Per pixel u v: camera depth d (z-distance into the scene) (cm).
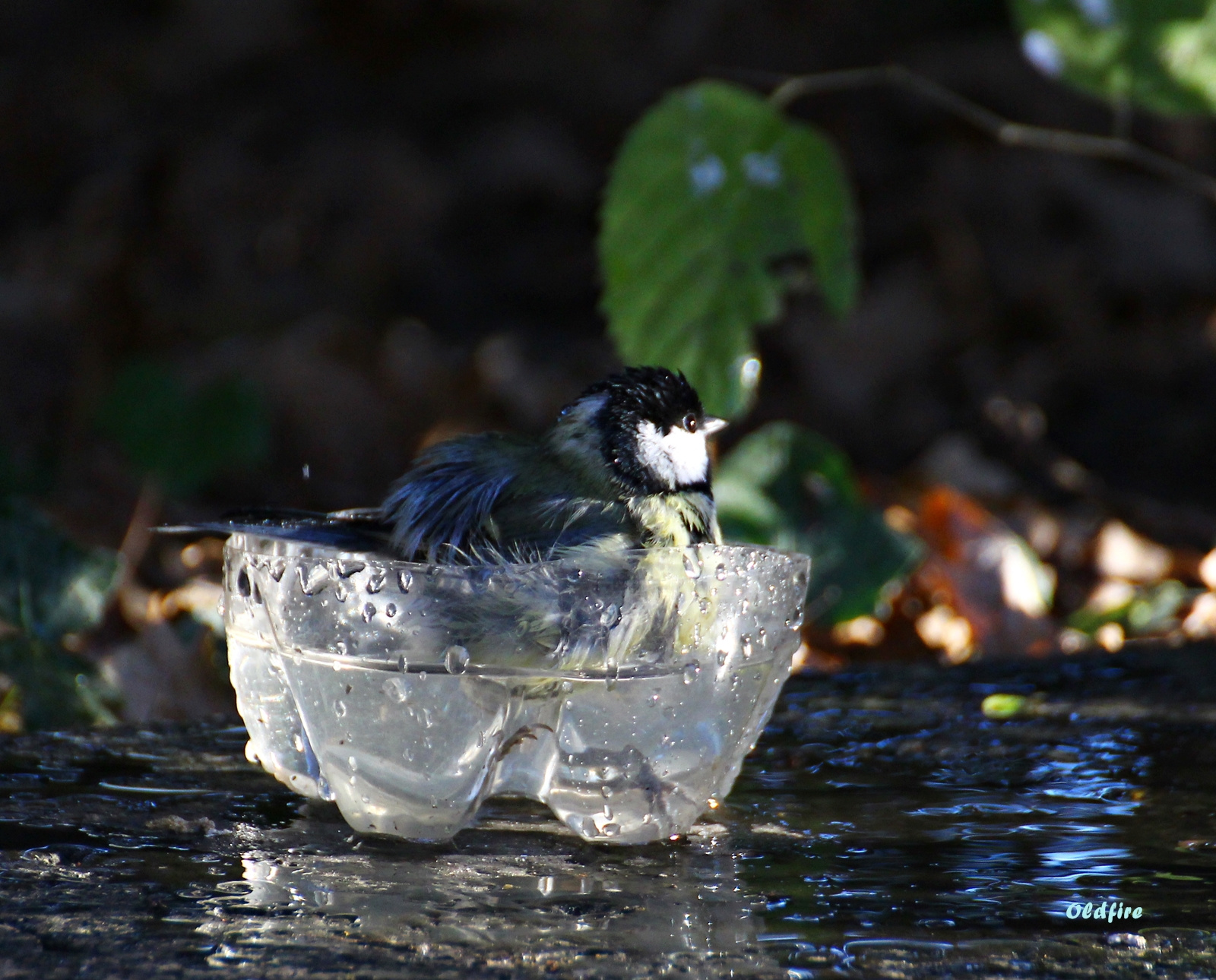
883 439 1247
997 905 318
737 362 691
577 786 360
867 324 1352
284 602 350
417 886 326
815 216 691
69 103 1647
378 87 1736
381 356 1273
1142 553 911
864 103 1659
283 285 1424
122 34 1775
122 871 334
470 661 343
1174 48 685
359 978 267
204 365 1263
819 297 1359
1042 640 772
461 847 360
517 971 271
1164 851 364
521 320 1398
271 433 1152
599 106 1697
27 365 1271
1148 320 1392
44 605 581
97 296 1363
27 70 1694
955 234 1460
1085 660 620
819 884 333
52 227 1463
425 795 353
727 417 692
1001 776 441
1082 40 696
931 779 438
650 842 366
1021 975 274
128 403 976
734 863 350
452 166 1619
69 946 282
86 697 580
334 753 353
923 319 1377
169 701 622
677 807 362
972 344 1373
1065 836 377
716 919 305
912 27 1744
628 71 1730
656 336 692
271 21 1792
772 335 1339
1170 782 434
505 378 1243
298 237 1485
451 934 292
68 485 1079
